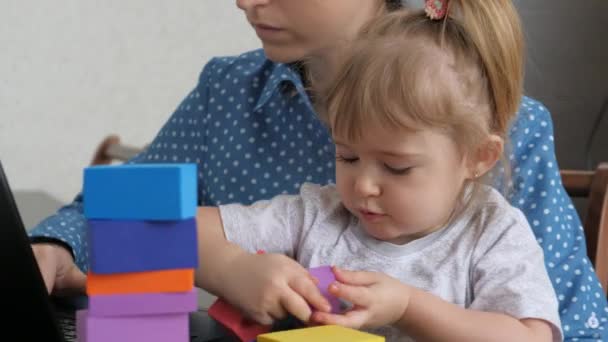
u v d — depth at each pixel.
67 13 2.32
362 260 1.09
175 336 0.73
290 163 1.41
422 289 1.06
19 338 0.76
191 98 1.55
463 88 1.06
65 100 2.35
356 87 1.02
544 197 1.29
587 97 2.96
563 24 2.93
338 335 0.79
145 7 2.43
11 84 2.26
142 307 0.71
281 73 1.41
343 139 1.03
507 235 1.07
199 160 1.51
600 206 1.42
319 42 1.26
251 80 1.48
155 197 0.69
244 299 0.98
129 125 2.46
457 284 1.06
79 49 2.35
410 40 1.09
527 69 2.93
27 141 2.30
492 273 1.04
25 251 0.73
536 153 1.32
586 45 2.94
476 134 1.05
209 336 1.02
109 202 0.70
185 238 0.71
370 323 0.93
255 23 1.25
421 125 1.00
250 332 0.99
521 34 1.16
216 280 1.02
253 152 1.44
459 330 0.96
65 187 2.39
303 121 1.41
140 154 1.62
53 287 1.20
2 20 2.22
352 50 1.09
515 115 1.19
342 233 1.12
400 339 1.04
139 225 0.70
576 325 1.24
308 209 1.15
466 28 1.11
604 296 1.29
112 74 2.41
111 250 0.70
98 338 0.71
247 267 0.99
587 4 2.92
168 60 2.49
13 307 0.75
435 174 1.02
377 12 1.28
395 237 1.08
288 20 1.23
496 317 0.98
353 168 1.04
